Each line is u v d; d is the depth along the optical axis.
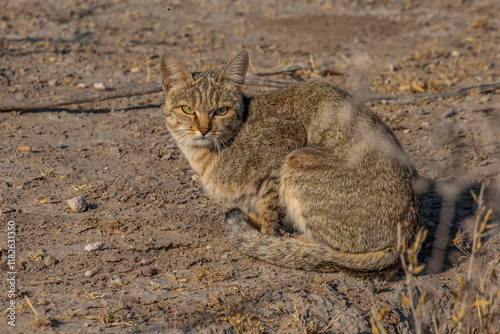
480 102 28.50
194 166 18.48
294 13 48.44
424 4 50.53
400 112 28.22
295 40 41.28
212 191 18.44
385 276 15.90
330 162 16.30
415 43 40.31
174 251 17.34
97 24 43.09
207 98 17.55
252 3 50.84
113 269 15.97
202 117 17.50
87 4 47.84
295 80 30.73
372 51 37.62
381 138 16.62
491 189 20.78
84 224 18.47
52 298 14.30
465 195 20.75
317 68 34.78
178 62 18.16
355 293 15.34
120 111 28.72
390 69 34.09
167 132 26.44
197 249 17.52
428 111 28.27
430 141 24.52
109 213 19.19
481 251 17.34
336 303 14.72
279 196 17.33
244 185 17.78
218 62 35.62
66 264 16.11
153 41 39.84
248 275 15.95
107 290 14.82
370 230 15.66
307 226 16.52
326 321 14.04
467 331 13.09
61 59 34.75
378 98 29.28
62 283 15.12
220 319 13.77
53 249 16.88
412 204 15.95
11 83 30.62
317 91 18.02
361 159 16.11
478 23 43.16
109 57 35.91
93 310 13.83
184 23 44.94
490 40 40.41
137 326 13.30
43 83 31.03
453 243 17.80
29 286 14.88
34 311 13.55
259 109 18.25
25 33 39.31
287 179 16.77
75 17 44.22
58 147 24.36
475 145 24.27
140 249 17.14
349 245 15.86
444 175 22.19
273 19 46.62
